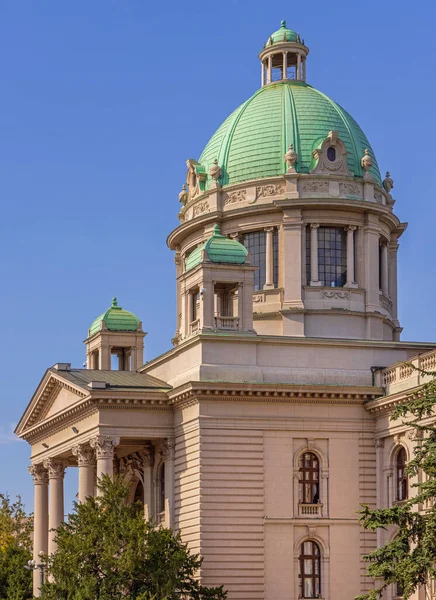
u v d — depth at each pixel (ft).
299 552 275.18
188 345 283.79
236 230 330.75
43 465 339.36
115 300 361.92
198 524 269.85
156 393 285.43
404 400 266.77
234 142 340.39
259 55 364.38
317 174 327.26
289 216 323.16
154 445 299.99
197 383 271.90
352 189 329.72
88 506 257.34
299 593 273.54
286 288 319.88
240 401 276.00
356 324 322.96
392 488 274.98
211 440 273.33
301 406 279.28
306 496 278.26
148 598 244.01
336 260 327.06
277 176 328.70
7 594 346.33
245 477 273.75
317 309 319.06
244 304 283.38
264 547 272.10
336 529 276.41
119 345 351.67
